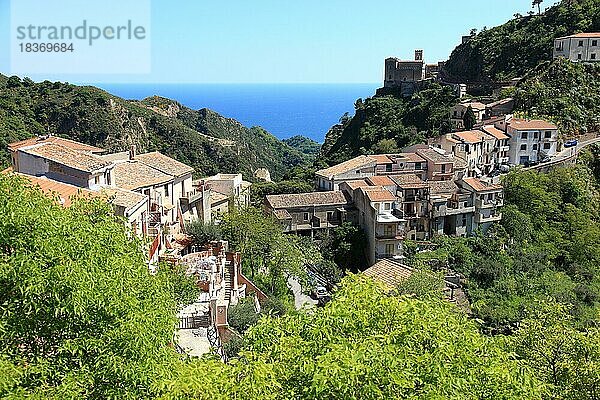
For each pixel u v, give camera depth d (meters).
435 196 87.12
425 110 137.00
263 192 105.44
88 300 20.00
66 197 45.69
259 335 20.67
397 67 172.38
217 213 83.44
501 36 172.38
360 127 150.38
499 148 112.50
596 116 123.81
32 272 19.39
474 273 76.44
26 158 52.47
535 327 34.09
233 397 16.08
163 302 25.05
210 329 42.00
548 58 148.12
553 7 167.88
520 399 17.94
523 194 93.19
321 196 87.44
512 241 85.56
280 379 17.11
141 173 69.62
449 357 17.58
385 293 21.25
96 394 19.91
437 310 20.88
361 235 83.19
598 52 136.38
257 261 66.38
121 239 25.45
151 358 21.03
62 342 19.80
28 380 18.75
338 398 15.76
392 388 16.00
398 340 17.89
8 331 19.28
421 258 79.12
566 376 29.42
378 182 87.69
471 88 157.88
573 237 85.31
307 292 65.69
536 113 123.38
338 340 18.00
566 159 106.19
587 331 34.62
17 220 20.58
